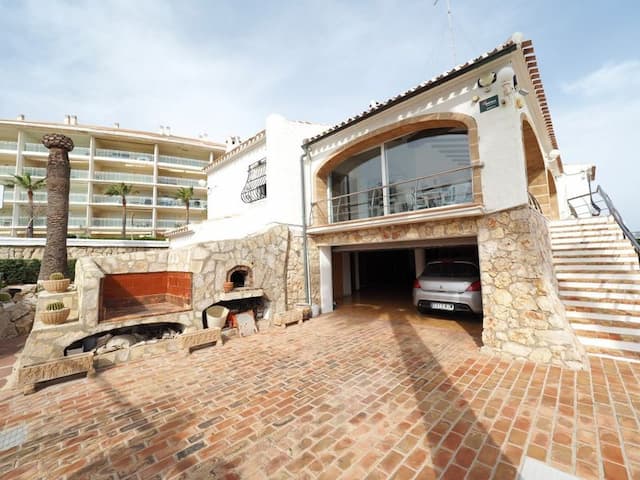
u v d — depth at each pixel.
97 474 2.42
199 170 37.28
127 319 5.51
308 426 3.06
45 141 8.66
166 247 16.31
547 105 6.96
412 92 6.35
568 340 4.34
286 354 5.46
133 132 33.38
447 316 8.09
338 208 9.19
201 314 6.37
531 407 3.28
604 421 2.96
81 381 4.39
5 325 7.30
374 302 10.75
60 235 8.68
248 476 2.36
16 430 3.12
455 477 2.27
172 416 3.34
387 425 3.03
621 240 6.94
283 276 8.39
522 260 4.89
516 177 5.01
